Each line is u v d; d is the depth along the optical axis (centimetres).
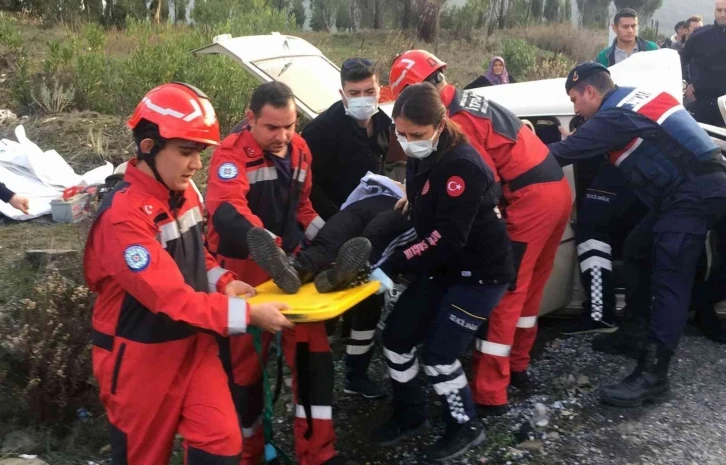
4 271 454
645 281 404
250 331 282
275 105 292
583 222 416
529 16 2356
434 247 302
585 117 395
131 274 226
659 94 372
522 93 454
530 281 374
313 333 295
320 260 306
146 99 230
